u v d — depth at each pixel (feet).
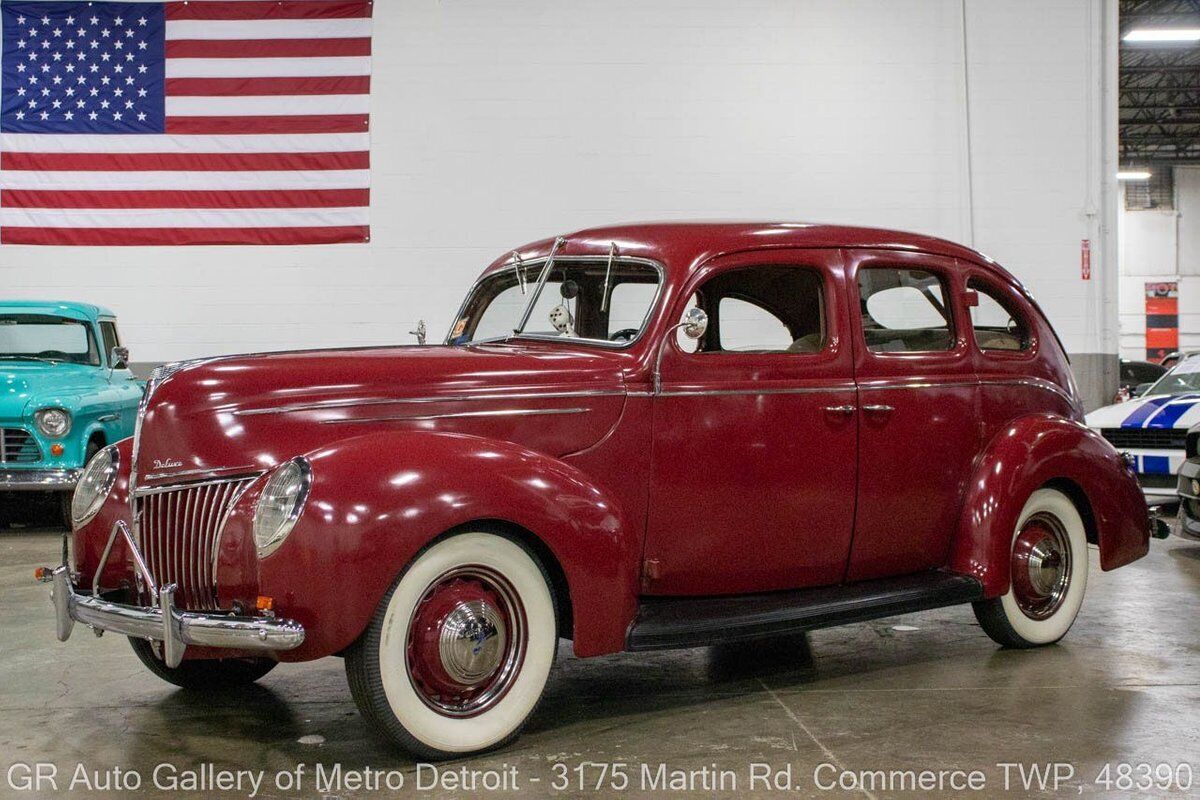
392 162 38.40
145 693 12.62
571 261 12.96
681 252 12.02
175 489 10.61
